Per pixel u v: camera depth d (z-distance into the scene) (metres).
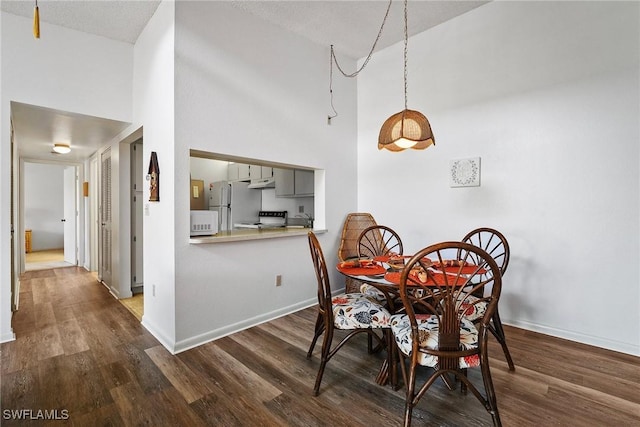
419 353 1.52
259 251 2.96
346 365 2.17
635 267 2.27
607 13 2.34
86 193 5.45
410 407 1.49
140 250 4.00
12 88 2.54
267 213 5.41
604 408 1.69
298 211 4.93
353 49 3.71
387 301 2.07
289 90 3.21
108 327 2.83
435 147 3.31
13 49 2.55
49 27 2.73
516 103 2.77
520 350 2.36
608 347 2.37
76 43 2.86
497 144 2.88
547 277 2.64
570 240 2.53
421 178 3.43
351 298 2.14
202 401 1.77
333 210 3.73
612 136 2.34
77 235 5.80
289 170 4.61
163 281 2.52
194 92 2.47
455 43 3.14
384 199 3.78
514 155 2.79
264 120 2.98
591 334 2.45
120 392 1.84
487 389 1.51
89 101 2.92
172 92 2.36
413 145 2.37
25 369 2.09
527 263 2.73
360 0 2.79
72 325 2.87
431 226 3.36
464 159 3.07
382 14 3.02
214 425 1.58
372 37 3.44
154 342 2.51
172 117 2.36
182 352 2.35
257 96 2.92
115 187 3.82
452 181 3.16
